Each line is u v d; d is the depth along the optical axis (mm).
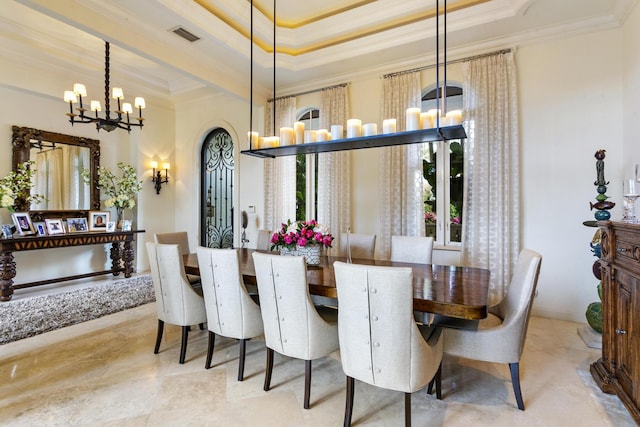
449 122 2463
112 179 5672
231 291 2348
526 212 3654
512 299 2184
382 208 4293
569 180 3471
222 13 3586
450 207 4184
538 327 3305
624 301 1990
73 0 2885
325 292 2146
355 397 2164
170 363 2621
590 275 3400
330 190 4715
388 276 1593
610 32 3301
